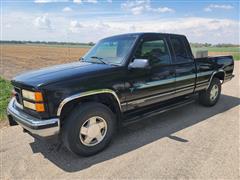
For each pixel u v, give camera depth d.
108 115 3.30
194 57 4.75
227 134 3.86
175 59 4.27
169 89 4.18
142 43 3.75
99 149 3.29
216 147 3.38
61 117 2.99
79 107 3.04
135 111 3.78
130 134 3.94
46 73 3.18
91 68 3.31
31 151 3.39
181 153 3.21
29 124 2.80
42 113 2.77
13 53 46.84
